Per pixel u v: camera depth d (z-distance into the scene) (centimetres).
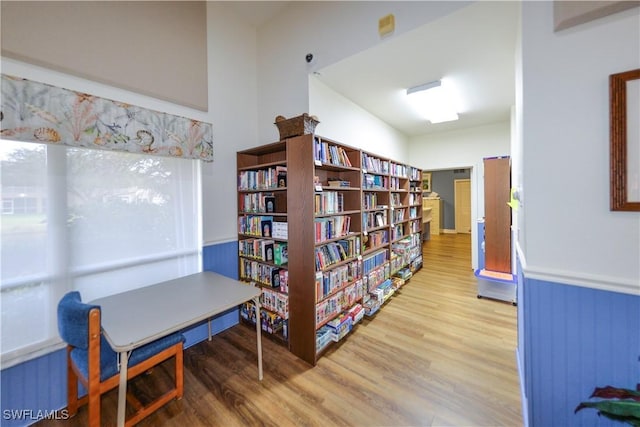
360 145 358
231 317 281
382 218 346
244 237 287
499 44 220
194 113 248
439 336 251
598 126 121
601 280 121
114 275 200
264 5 280
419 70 262
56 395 171
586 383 127
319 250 226
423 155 525
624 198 115
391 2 213
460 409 165
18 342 158
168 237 231
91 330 129
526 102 141
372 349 231
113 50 192
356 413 163
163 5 224
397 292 366
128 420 151
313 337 212
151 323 147
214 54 267
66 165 175
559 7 127
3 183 152
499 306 317
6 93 147
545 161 136
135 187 210
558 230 133
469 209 915
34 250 163
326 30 252
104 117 185
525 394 154
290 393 181
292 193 226
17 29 152
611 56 117
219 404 172
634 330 116
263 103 307
